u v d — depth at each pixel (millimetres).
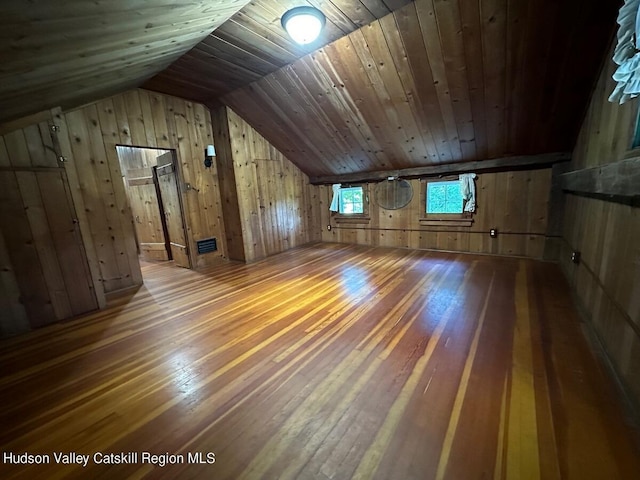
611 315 1615
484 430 1181
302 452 1132
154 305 2793
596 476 978
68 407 1452
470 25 2100
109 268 3229
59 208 2490
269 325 2234
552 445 1100
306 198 5484
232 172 4109
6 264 2240
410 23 2180
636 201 1360
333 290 2932
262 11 2057
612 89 1875
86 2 959
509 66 2348
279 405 1390
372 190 4891
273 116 3842
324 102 3312
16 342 2162
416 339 1910
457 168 3920
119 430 1291
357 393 1440
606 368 1525
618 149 1691
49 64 1352
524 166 3518
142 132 3430
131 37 1550
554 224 3365
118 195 3268
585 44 2033
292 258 4457
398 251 4520
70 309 2570
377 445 1142
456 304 2414
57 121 2447
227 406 1403
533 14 1937
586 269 2197
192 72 2963
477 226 3990
